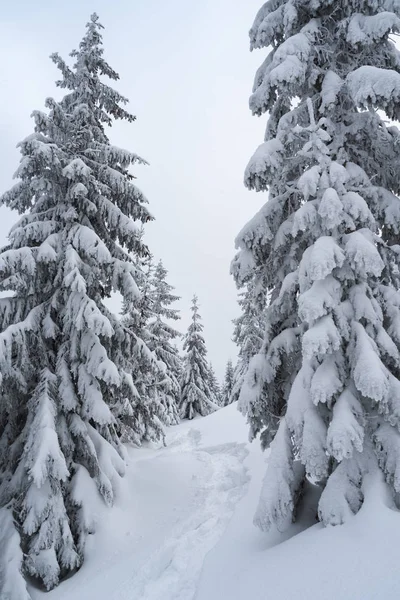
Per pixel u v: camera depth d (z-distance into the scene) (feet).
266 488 18.97
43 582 26.63
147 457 61.11
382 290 21.30
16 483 29.25
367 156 24.90
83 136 38.09
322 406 20.27
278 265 27.30
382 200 22.61
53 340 35.37
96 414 31.78
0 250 33.81
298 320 25.20
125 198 38.99
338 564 14.66
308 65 24.70
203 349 119.14
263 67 28.66
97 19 40.37
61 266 33.50
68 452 31.58
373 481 17.72
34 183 33.83
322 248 18.89
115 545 28.89
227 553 21.30
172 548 25.39
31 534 26.99
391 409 17.83
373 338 19.56
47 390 30.48
